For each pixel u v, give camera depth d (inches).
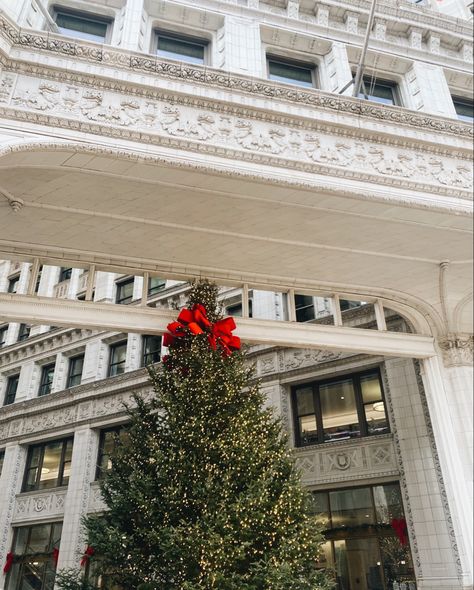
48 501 802.8
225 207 398.9
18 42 341.7
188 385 384.5
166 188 372.2
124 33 428.8
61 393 877.2
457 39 574.6
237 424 370.3
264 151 381.1
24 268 1045.2
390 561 543.2
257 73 455.5
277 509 352.8
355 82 448.1
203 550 315.6
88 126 335.9
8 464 874.8
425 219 427.8
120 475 415.2
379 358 626.2
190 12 475.2
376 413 626.5
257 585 326.6
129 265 458.6
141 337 866.8
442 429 499.8
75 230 415.5
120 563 366.3
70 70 346.3
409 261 490.9
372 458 586.6
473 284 522.0
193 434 362.9
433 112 502.0
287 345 490.0
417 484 536.7
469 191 430.3
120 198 382.3
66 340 947.3
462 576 452.1
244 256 467.8
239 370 406.9
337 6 531.8
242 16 490.9
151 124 357.1
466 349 530.6
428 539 509.4
